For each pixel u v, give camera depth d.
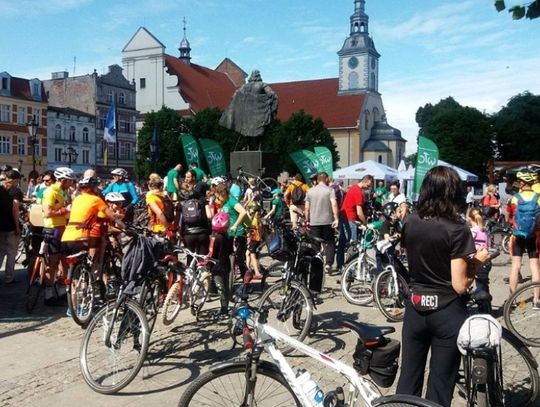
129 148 72.19
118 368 5.28
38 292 8.29
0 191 9.88
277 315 6.44
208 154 18.06
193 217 7.74
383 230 9.34
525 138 63.59
